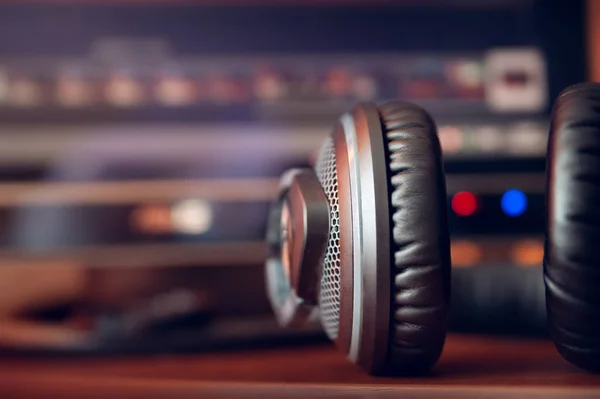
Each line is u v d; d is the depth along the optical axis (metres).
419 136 0.42
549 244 0.41
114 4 1.06
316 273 0.44
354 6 1.07
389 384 0.41
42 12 1.06
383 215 0.42
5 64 1.05
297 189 0.44
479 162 1.07
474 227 1.06
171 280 1.14
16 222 1.09
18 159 1.07
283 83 1.06
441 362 0.48
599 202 0.40
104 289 1.13
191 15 1.07
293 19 1.07
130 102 1.05
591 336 0.41
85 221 1.10
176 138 1.07
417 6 1.08
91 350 0.63
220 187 1.09
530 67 1.08
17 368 0.60
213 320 0.78
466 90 1.07
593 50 1.08
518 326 0.62
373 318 0.42
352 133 0.43
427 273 0.41
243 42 1.07
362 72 1.07
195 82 1.06
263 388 0.41
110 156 1.08
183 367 0.55
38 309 0.99
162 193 1.09
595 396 0.38
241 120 1.06
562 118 0.41
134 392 0.42
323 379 0.44
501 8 1.08
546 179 0.41
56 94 1.05
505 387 0.39
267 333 0.65
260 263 1.12
